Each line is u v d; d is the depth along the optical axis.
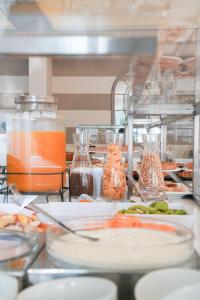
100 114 5.32
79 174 1.10
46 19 0.93
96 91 5.22
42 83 4.11
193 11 1.02
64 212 0.84
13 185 0.94
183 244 0.48
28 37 0.94
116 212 0.83
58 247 0.47
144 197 1.07
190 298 0.37
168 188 1.39
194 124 1.43
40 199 0.99
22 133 1.02
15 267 0.45
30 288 0.40
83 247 0.47
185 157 2.02
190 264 0.46
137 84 1.33
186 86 1.42
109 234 0.55
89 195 1.10
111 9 0.94
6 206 0.84
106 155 1.11
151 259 0.44
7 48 0.94
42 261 0.47
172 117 1.92
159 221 0.61
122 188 1.07
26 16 0.93
